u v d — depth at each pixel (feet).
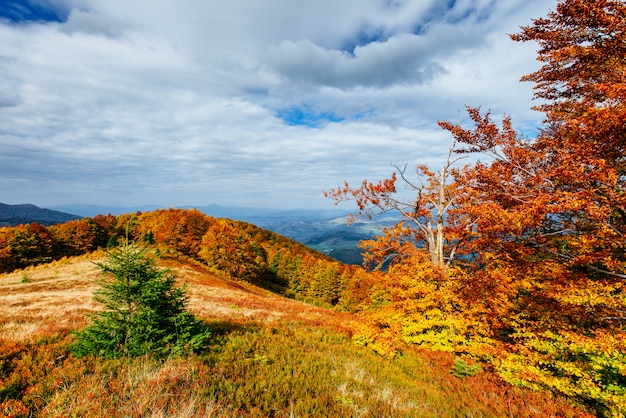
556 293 30.86
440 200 52.85
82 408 15.52
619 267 26.96
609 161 25.59
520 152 34.53
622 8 22.21
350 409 20.35
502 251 35.63
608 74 26.76
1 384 17.75
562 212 27.89
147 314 23.86
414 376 32.71
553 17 26.68
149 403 16.46
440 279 44.21
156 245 191.62
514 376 32.32
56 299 60.13
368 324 42.86
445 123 39.45
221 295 90.38
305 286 242.17
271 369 25.27
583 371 28.81
